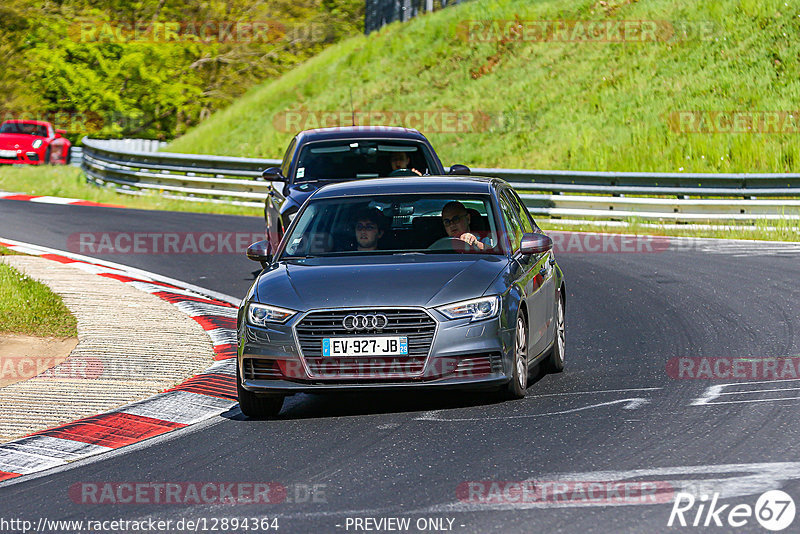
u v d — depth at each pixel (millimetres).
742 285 49500
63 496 21766
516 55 131625
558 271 34688
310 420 28000
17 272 50031
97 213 84000
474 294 27609
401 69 139250
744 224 72500
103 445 26094
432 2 154750
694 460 22219
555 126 112875
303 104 139750
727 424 25281
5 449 25672
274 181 53594
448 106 125500
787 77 108750
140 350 37000
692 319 41750
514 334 28016
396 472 22281
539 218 78250
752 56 113750
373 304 27109
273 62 180750
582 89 118438
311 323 27297
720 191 74188
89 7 171000
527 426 25797
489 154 111938
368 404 29859
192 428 27672
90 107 167000
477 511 19328
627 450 23234
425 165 51594
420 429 26062
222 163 93312
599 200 76812
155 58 169125
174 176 95812
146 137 172250
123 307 45125
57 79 164750
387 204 32156
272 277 29250
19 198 96812
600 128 109500
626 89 115250
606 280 52844
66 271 55156
